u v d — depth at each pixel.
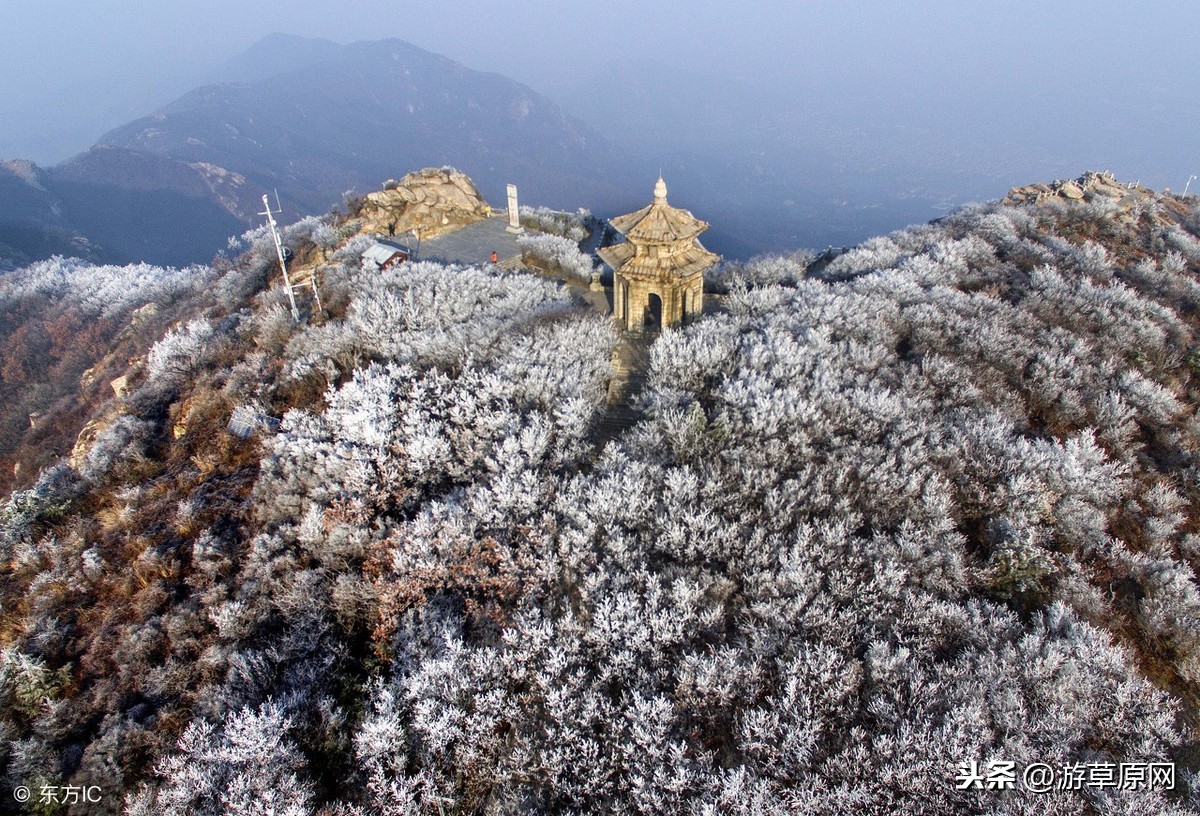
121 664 22.39
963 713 16.91
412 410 27.66
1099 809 15.99
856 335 32.56
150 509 28.61
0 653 24.98
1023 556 20.95
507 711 18.41
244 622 22.42
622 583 20.72
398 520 24.55
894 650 18.94
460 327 33.12
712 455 25.36
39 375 65.94
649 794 16.36
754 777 16.39
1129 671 18.75
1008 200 54.16
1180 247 47.38
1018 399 29.23
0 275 94.12
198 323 41.16
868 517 23.02
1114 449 27.77
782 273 41.53
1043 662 18.33
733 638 20.00
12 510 31.19
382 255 41.62
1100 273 41.34
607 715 18.09
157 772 19.03
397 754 17.88
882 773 16.22
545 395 28.31
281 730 18.08
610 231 52.19
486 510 23.34
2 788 20.33
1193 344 36.50
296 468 26.56
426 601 21.16
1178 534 24.62
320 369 31.72
